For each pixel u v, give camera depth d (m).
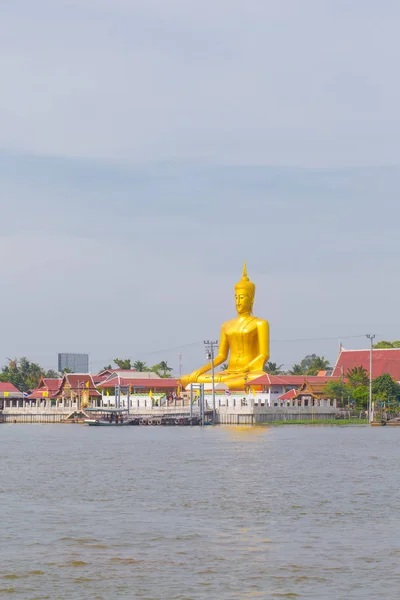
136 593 41.00
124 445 129.75
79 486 77.44
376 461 100.12
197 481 80.62
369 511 62.25
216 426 189.75
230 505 65.31
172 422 197.50
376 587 41.62
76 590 41.56
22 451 119.50
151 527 56.28
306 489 74.44
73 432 173.50
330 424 193.62
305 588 41.56
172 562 46.69
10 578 43.69
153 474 87.12
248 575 43.94
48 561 47.03
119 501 67.69
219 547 50.19
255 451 114.94
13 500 68.62
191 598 40.09
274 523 57.53
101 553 48.88
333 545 50.50
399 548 49.59
